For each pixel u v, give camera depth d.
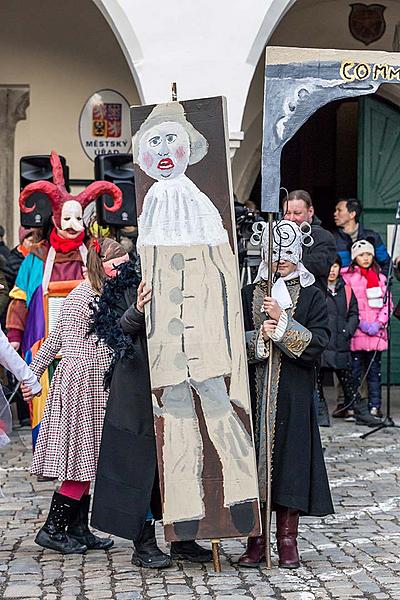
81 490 6.99
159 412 6.44
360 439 11.30
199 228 6.44
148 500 6.48
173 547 6.84
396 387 15.72
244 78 11.68
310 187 18.12
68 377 6.92
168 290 6.45
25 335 9.51
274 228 6.66
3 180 14.51
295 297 6.61
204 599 6.03
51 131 14.54
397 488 9.07
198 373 6.43
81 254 9.56
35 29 14.43
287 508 6.64
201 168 6.45
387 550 7.12
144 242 6.47
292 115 6.62
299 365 6.55
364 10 14.99
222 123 6.41
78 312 7.03
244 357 6.41
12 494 8.87
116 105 14.57
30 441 11.34
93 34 14.46
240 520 6.41
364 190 15.77
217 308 6.43
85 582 6.39
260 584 6.30
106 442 6.55
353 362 12.28
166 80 11.68
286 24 14.97
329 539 7.42
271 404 6.51
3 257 11.57
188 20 11.66
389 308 11.84
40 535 7.06
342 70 6.63
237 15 11.66
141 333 6.58
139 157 6.51
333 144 17.98
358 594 6.11
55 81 14.51
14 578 6.48
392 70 6.66
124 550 7.13
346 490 8.99
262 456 6.49
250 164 15.23
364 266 12.27
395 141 15.72
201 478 6.43
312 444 6.56
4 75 14.45
